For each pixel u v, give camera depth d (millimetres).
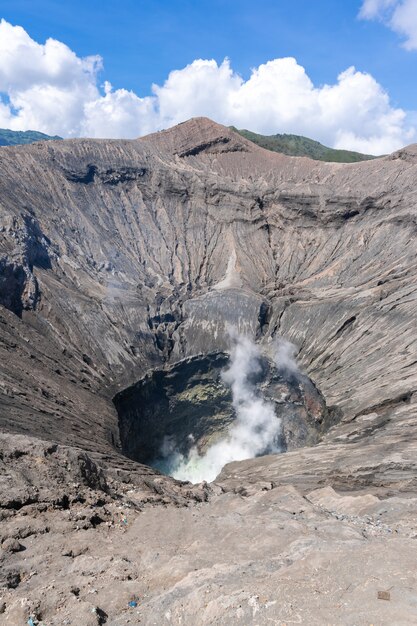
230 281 145250
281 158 188750
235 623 15148
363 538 24688
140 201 167375
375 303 111875
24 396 73125
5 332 90188
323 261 146875
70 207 148250
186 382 120250
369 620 13555
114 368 106312
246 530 26812
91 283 124562
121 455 70312
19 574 21625
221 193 165750
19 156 149375
